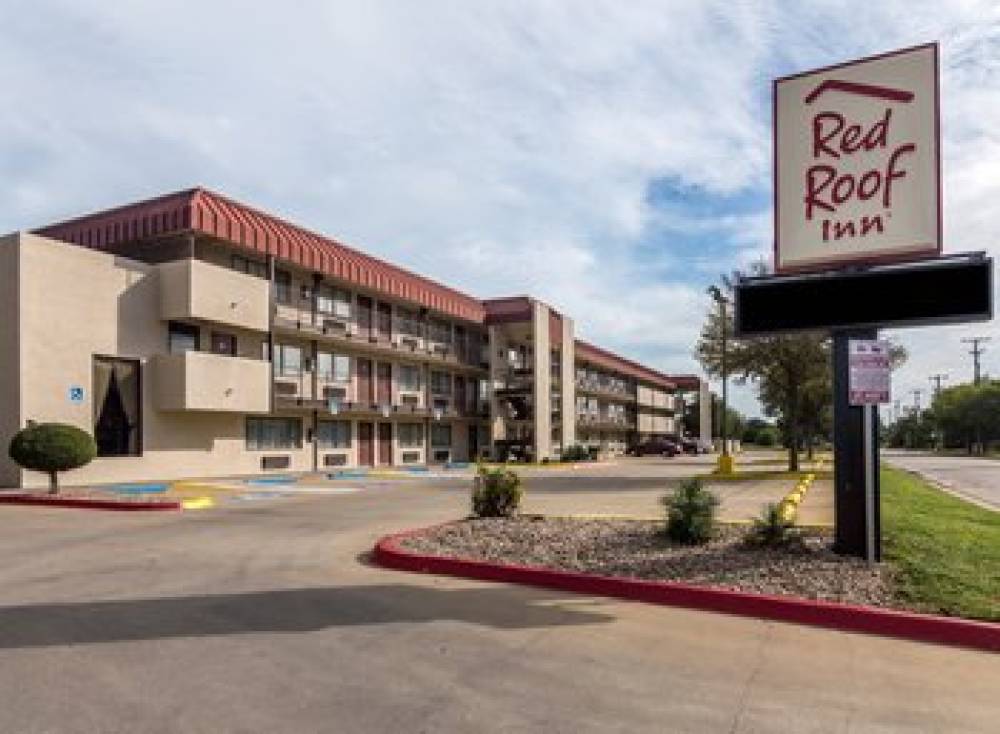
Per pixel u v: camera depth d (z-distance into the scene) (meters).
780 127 10.85
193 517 17.62
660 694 5.72
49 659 6.43
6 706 5.35
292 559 11.72
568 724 5.10
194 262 28.89
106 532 14.95
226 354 32.16
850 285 10.05
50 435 21.22
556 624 7.75
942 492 26.23
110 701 5.46
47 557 11.85
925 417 131.88
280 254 33.94
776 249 10.77
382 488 26.92
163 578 10.09
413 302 45.69
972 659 6.73
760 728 5.09
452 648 6.85
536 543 11.52
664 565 9.80
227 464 32.38
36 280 25.06
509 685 5.86
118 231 30.81
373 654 6.64
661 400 103.25
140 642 6.96
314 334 36.88
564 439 60.62
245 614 8.07
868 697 5.72
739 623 7.89
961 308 9.45
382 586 9.60
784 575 9.14
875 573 9.14
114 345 27.53
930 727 5.16
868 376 9.75
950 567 9.54
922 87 10.00
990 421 89.12
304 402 36.25
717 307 37.84
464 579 10.11
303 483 29.47
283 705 5.39
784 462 53.16
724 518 15.39
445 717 5.19
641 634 7.41
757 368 36.03
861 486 9.91
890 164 10.13
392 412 43.62
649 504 19.44
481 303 57.25
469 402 54.12
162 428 29.25
